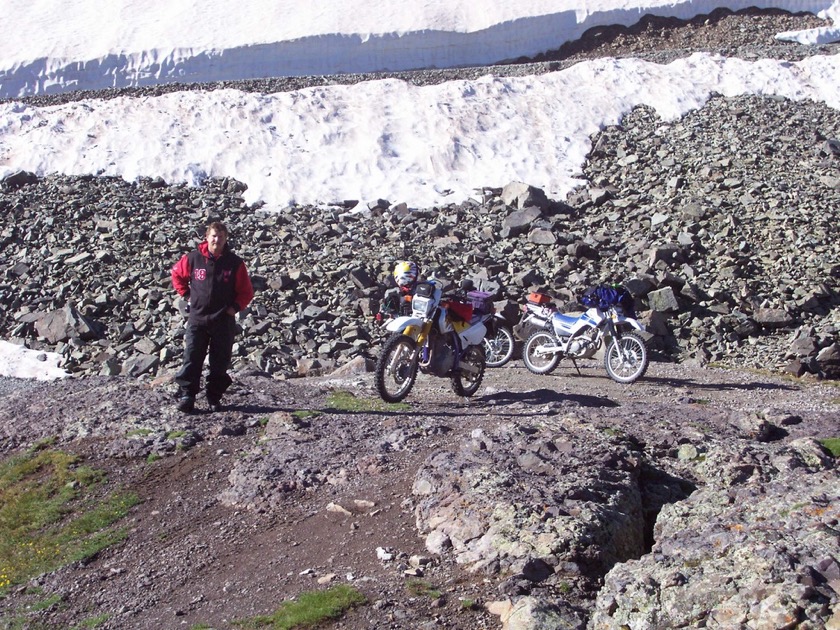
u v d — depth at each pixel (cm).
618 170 2297
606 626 454
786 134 2388
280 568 583
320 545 608
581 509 563
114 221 1961
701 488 642
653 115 2581
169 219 2000
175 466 786
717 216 1977
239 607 539
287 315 1602
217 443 825
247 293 894
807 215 1955
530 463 655
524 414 893
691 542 484
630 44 3581
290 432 823
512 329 1522
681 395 1109
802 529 466
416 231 1994
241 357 1464
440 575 539
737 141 2341
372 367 1284
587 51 3594
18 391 1077
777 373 1412
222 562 612
